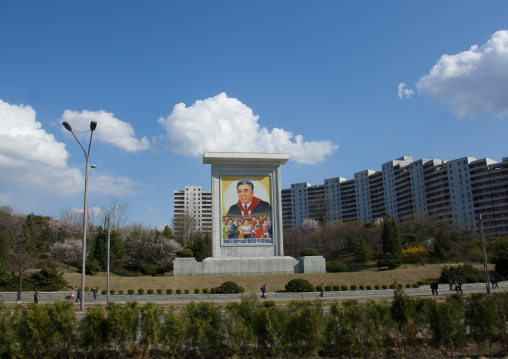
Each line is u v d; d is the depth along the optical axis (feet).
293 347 47.50
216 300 130.11
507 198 356.38
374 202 508.12
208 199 629.92
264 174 191.21
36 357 45.68
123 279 164.76
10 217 268.00
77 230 281.74
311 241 322.34
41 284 152.25
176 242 249.96
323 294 138.92
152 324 46.73
